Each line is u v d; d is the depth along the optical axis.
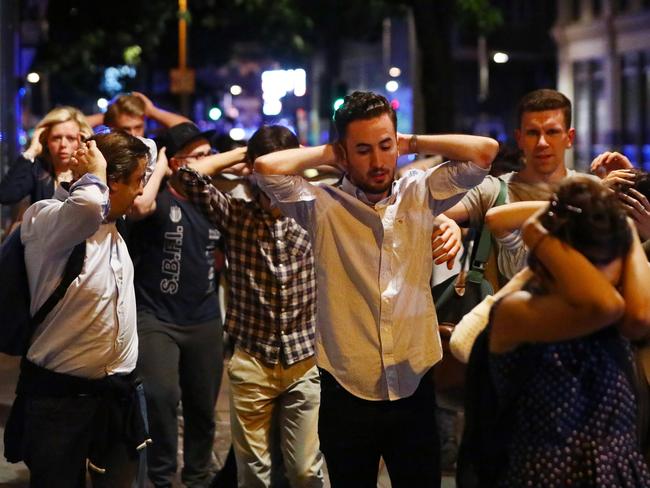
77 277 4.64
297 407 5.49
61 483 4.79
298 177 4.46
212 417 6.49
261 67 40.47
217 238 6.35
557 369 3.56
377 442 4.58
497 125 45.06
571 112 5.48
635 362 3.89
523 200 5.29
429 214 4.48
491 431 3.68
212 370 6.39
